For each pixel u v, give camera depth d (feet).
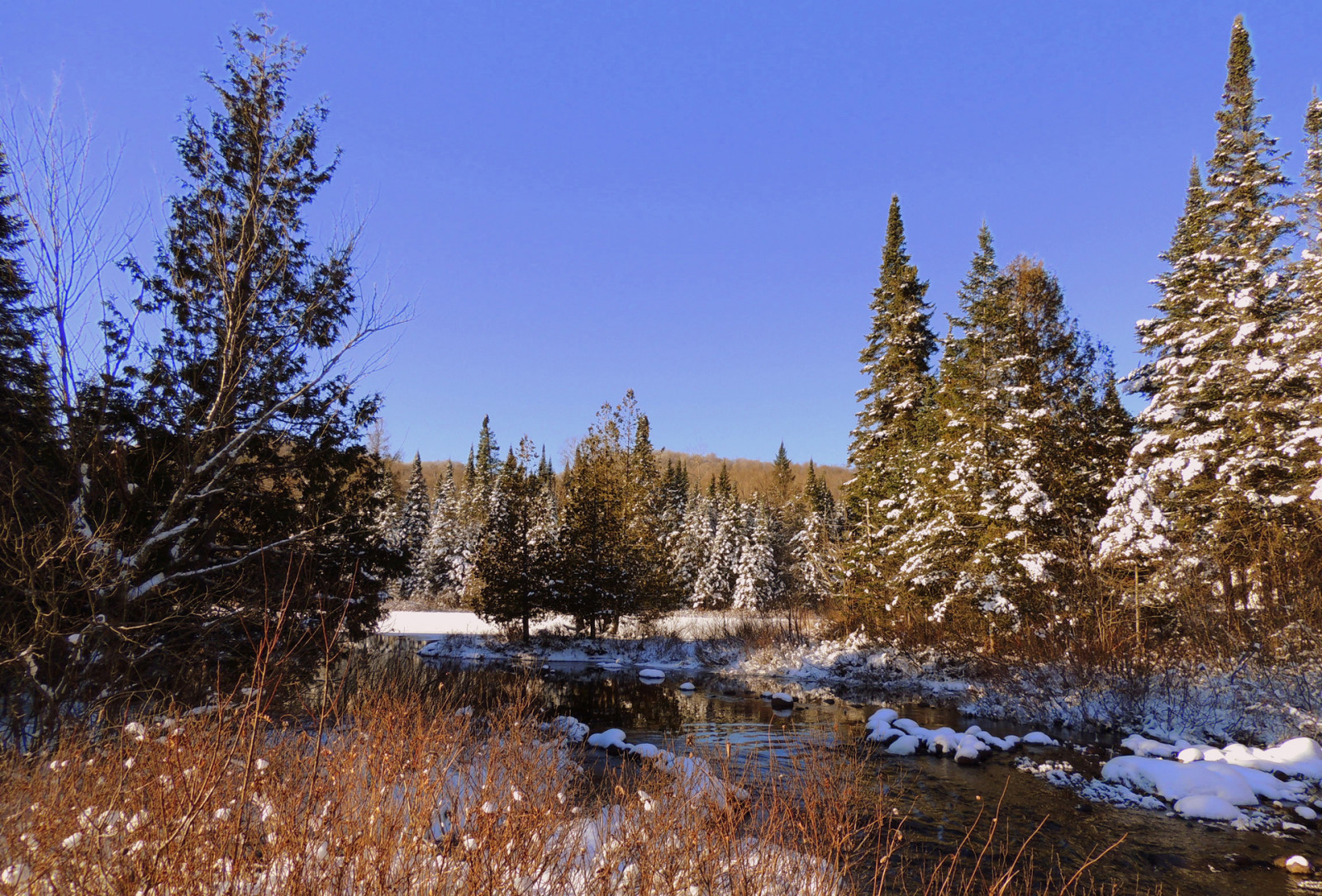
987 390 77.20
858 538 105.40
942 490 80.69
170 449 34.60
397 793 15.60
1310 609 48.93
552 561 109.29
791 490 264.93
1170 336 78.69
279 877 11.32
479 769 19.40
